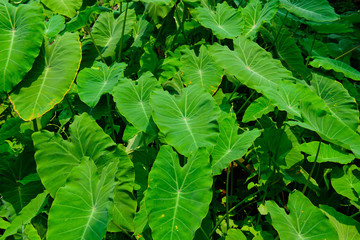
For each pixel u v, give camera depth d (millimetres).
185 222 1366
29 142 2416
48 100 2072
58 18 2689
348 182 1976
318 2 3018
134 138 2355
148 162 2139
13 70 2049
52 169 1766
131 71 3246
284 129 2082
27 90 2107
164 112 1804
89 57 3154
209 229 1931
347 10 4867
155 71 2920
